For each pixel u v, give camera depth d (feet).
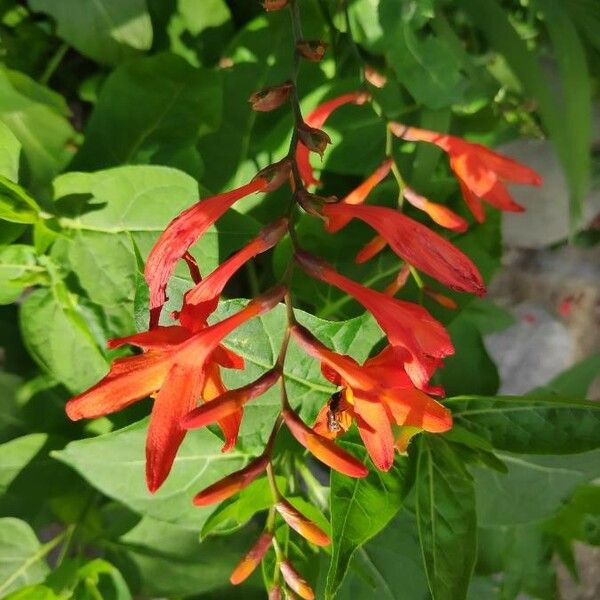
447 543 0.73
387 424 0.54
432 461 0.74
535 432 0.74
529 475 0.84
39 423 0.88
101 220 0.77
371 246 0.72
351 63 0.89
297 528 0.57
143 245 0.78
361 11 0.84
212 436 0.76
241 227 0.74
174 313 0.58
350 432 0.72
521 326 1.35
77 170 0.82
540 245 1.25
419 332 0.53
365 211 0.56
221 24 0.88
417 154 0.85
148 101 0.81
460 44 0.83
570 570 0.97
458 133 0.96
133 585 0.89
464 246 0.86
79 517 0.88
